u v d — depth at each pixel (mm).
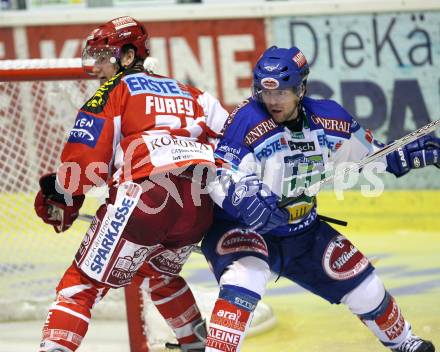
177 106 9750
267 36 19156
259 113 9453
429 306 13492
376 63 18844
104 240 9242
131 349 11117
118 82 9680
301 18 18969
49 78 11453
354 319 13008
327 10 18797
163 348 11375
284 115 9438
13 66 11414
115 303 12961
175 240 9805
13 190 13641
